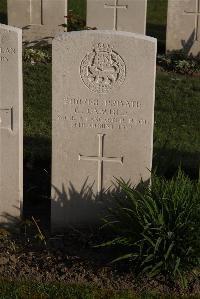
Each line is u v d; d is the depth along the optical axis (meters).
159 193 2.73
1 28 2.72
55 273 2.62
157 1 7.58
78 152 2.88
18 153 2.86
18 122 2.82
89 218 2.94
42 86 4.57
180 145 3.86
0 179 2.89
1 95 2.80
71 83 2.79
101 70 2.78
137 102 2.81
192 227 2.59
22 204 2.98
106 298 2.51
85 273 2.61
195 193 2.70
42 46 5.47
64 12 5.44
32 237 2.87
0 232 2.86
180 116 4.24
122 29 5.36
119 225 2.72
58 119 2.84
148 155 2.87
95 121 2.84
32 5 5.45
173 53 5.39
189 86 4.71
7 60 2.76
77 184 2.91
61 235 2.88
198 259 2.55
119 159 2.88
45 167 3.54
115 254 2.73
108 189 2.91
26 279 2.59
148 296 2.52
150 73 2.77
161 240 2.59
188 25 5.34
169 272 2.58
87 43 2.75
